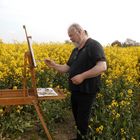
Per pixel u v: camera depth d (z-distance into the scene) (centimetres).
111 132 278
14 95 238
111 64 438
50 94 242
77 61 247
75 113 262
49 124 289
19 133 277
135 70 429
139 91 368
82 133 255
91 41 243
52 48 472
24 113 305
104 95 343
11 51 406
